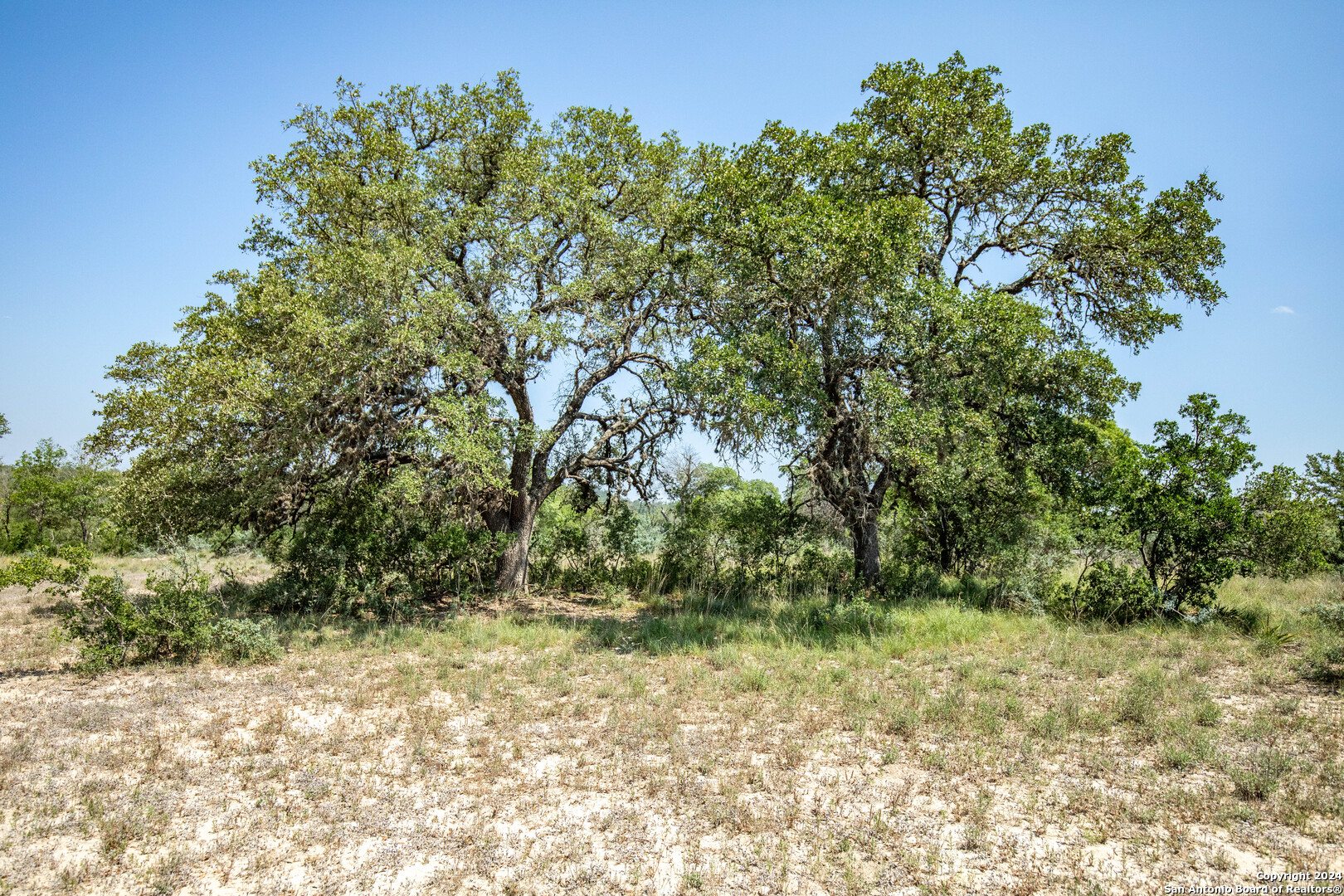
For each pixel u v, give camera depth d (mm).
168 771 6242
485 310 14680
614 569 19281
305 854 4969
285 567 15555
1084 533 13836
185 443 12656
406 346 12758
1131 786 6000
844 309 13219
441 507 15609
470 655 10969
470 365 13578
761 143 14008
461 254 16109
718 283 14758
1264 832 5195
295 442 12773
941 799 5820
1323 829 5215
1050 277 16562
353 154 15117
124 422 12961
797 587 17578
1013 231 16875
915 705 8070
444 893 4520
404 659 10688
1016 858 4887
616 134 15945
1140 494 12977
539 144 15852
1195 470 12773
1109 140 15234
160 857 4879
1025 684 8906
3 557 24219
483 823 5410
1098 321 17000
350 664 10305
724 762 6570
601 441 17719
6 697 8570
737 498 19344
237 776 6215
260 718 7828
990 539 16031
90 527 27344
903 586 16469
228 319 13477
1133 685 8453
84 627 10180
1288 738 6969
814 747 6980
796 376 12500
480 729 7531
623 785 6125
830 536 20000
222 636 10555
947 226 16844
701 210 13883
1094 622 12383
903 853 4949
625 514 19516
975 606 14359
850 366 13703
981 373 13430
